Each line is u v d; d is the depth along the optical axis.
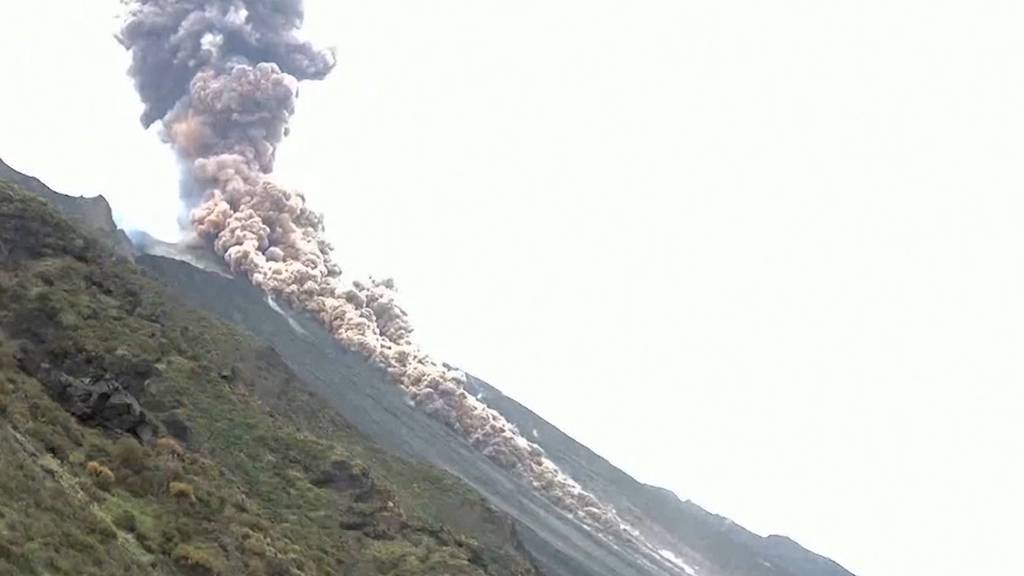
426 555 60.28
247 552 39.09
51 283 57.41
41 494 29.62
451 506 93.88
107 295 64.75
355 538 58.16
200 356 73.50
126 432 43.91
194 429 57.94
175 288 141.75
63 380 43.50
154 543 34.00
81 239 68.56
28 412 38.03
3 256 57.25
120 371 50.16
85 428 41.19
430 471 103.00
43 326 49.56
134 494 38.03
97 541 29.52
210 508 41.66
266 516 50.38
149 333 65.56
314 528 55.00
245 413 67.44
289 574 40.12
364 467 68.38
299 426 82.88
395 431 175.25
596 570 170.12
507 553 88.56
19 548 25.50
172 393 60.78
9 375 40.53
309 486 62.31
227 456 58.56
